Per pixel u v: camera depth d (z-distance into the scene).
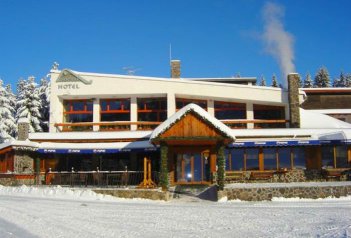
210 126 29.05
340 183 31.38
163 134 29.05
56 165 37.47
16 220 18.23
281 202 26.42
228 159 36.31
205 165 33.91
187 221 18.48
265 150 36.56
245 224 17.52
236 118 41.00
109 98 40.56
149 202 26.91
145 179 30.33
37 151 35.47
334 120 42.41
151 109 40.47
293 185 28.88
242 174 35.38
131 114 40.03
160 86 39.75
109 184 32.69
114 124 39.66
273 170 35.72
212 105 40.78
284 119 41.31
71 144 36.25
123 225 17.41
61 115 40.22
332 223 17.28
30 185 33.03
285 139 35.56
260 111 41.72
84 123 39.53
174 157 34.03
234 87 40.53
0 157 37.69
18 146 34.28
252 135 35.66
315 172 35.66
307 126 41.38
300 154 36.66
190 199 28.05
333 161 36.53
